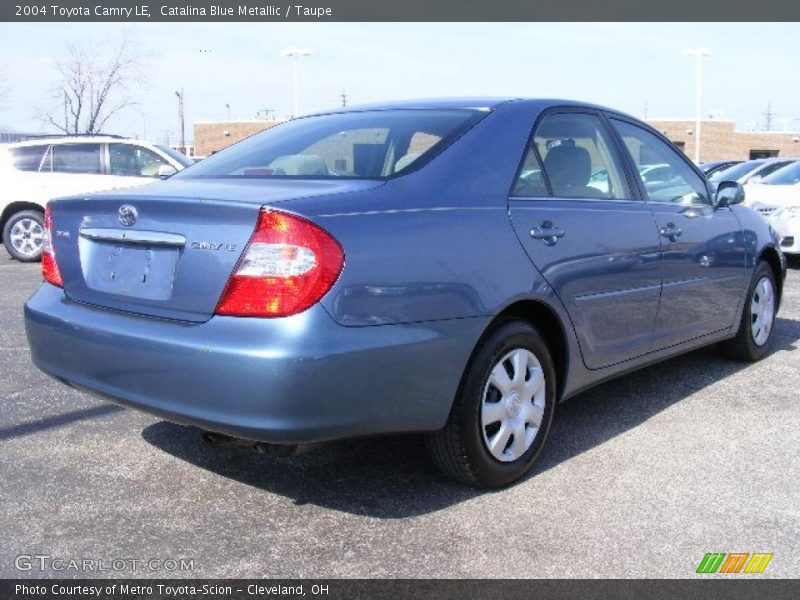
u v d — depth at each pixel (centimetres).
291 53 2680
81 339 311
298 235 271
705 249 462
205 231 283
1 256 1188
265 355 264
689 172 486
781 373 523
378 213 293
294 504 327
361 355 275
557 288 350
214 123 5050
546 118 385
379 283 282
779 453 382
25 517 313
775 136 5816
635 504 327
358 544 294
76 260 327
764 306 548
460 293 306
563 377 370
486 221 325
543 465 368
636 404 457
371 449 386
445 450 325
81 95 2919
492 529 305
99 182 1129
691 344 466
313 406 269
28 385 484
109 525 307
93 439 395
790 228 1006
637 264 400
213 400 274
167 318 291
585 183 392
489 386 330
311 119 413
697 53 3338
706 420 429
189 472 357
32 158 1122
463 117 362
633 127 450
